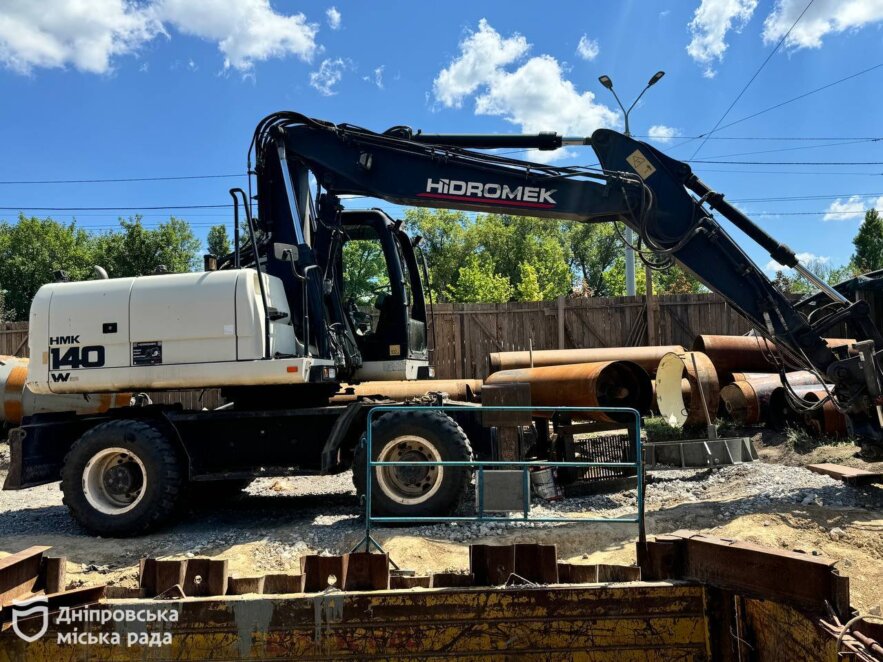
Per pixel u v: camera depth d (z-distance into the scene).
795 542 5.45
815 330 6.93
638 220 7.08
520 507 4.62
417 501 6.25
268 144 7.20
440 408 4.93
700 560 3.45
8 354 15.36
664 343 14.84
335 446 6.41
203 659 3.18
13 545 6.22
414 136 7.46
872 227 35.12
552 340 14.95
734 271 7.03
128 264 35.31
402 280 7.45
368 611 3.23
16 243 39.75
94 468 6.56
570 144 7.39
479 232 47.66
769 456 9.10
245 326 6.39
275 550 5.76
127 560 5.77
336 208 7.33
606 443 7.86
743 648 3.62
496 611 3.25
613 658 3.25
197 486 7.61
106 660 3.16
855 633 2.70
